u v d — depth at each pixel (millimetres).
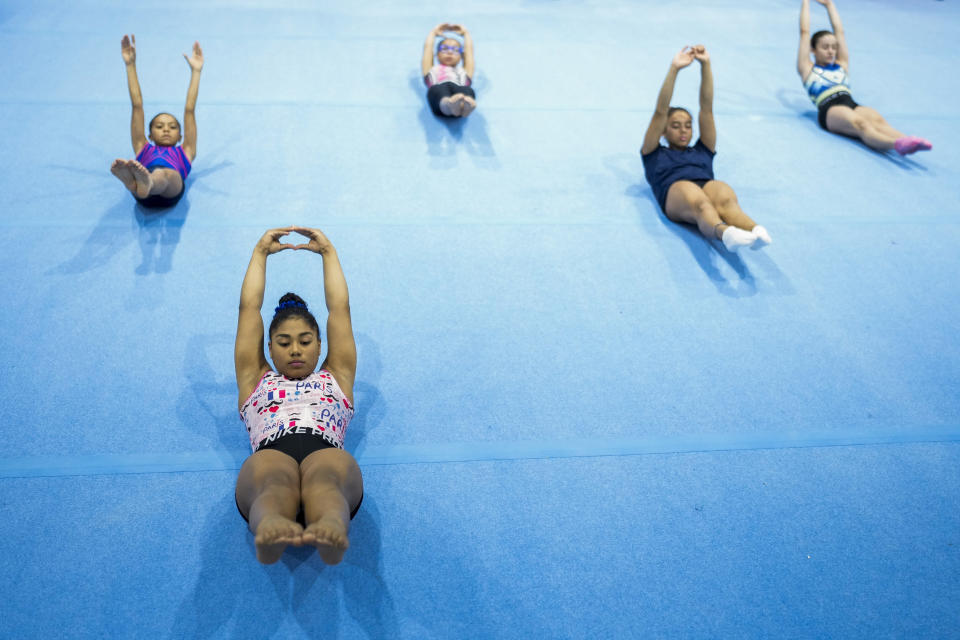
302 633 2105
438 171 4371
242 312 2549
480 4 7078
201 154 4344
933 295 3664
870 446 2834
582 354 3174
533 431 2803
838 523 2537
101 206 3865
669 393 3014
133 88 3797
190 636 2084
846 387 3100
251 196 4016
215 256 3568
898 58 6590
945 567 2412
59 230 3662
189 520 2395
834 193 4453
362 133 4691
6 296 3240
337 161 4383
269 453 2182
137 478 2518
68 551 2277
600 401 2953
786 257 3859
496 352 3146
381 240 3750
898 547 2467
